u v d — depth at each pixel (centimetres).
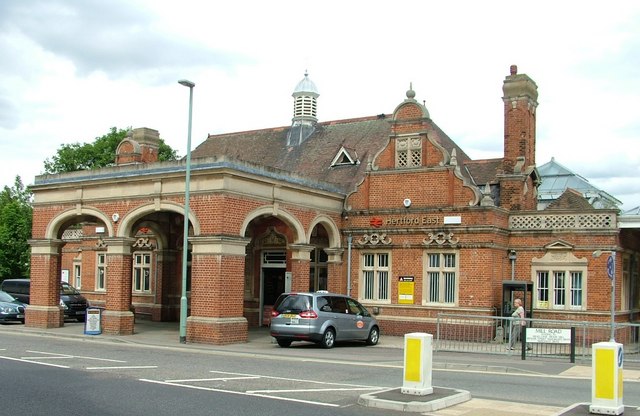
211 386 1304
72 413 1023
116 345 2233
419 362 1185
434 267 2708
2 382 1305
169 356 1888
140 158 3828
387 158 2852
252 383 1354
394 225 2780
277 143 3772
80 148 5575
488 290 2564
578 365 1856
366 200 2862
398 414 1060
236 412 1043
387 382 1420
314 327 2181
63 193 2789
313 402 1142
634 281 2817
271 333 2250
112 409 1056
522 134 2842
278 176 2553
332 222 2844
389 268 2794
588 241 2558
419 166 2762
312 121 3759
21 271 5369
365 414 1052
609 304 2495
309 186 2694
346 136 3534
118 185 2611
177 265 3428
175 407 1077
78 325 3014
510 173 2833
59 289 2886
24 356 1764
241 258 2370
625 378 1650
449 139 3416
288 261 3064
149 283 3509
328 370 1625
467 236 2620
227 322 2297
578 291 2575
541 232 2645
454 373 1659
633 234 2783
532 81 2908
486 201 2591
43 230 2855
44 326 2805
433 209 2694
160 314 3381
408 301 2727
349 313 2316
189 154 2330
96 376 1413
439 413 1067
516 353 2084
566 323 1955
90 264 3812
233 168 2325
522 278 2677
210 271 2308
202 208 2358
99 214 2667
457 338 2558
